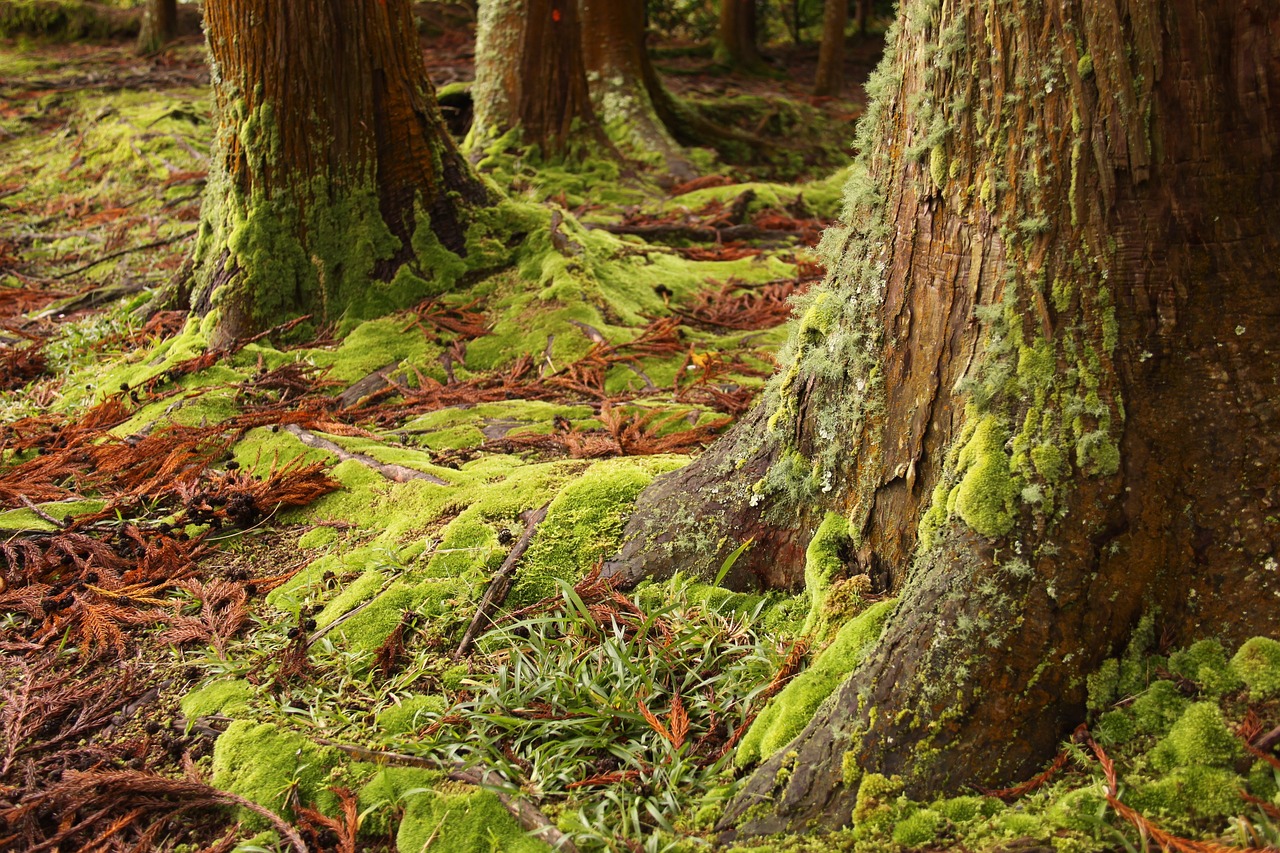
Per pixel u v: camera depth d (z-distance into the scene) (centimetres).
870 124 288
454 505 368
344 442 446
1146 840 203
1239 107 228
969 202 254
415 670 296
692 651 293
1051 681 232
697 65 1762
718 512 318
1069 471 236
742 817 233
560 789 251
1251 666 221
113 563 366
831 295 295
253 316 557
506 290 596
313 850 244
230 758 268
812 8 2166
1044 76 238
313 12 541
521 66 962
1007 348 246
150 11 1753
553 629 309
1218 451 232
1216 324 233
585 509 337
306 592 341
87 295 690
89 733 288
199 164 1020
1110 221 236
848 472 288
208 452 449
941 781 229
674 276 686
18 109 1319
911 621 243
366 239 574
